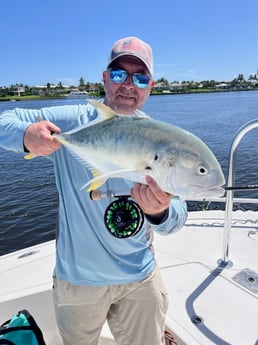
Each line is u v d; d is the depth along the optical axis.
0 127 1.67
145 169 1.46
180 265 2.83
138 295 1.87
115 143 1.54
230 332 2.11
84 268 1.80
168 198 1.48
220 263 2.83
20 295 2.36
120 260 1.82
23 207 8.70
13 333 1.80
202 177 1.42
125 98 1.95
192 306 2.34
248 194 8.52
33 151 1.58
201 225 3.54
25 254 3.07
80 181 1.75
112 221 1.73
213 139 17.94
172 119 29.70
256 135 18.66
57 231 1.95
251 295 2.44
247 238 3.26
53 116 1.87
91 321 1.86
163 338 1.98
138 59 1.89
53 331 2.44
